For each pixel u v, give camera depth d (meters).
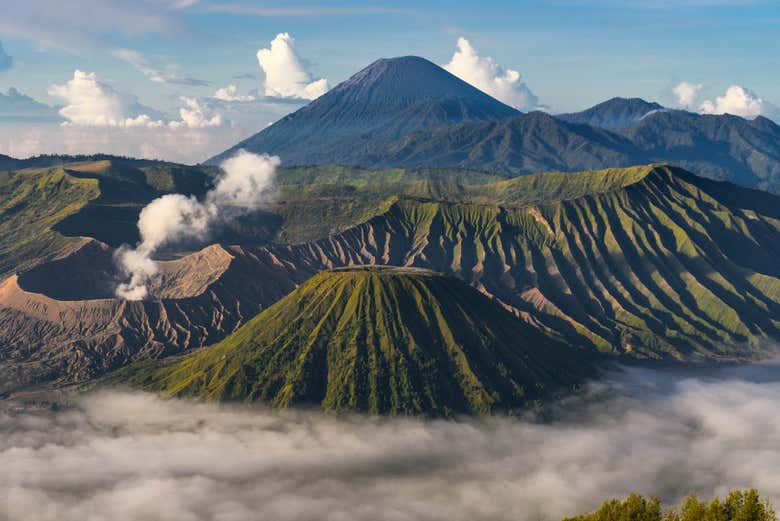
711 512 144.25
